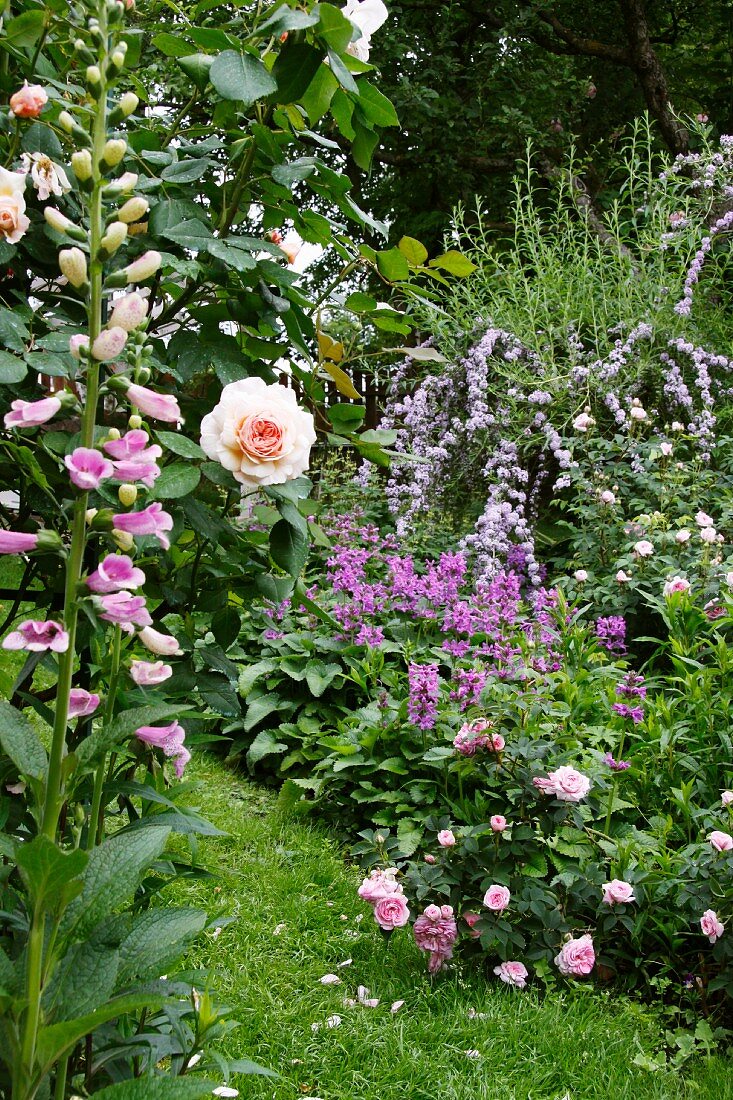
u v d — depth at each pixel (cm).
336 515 730
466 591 600
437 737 427
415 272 210
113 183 134
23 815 165
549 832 336
